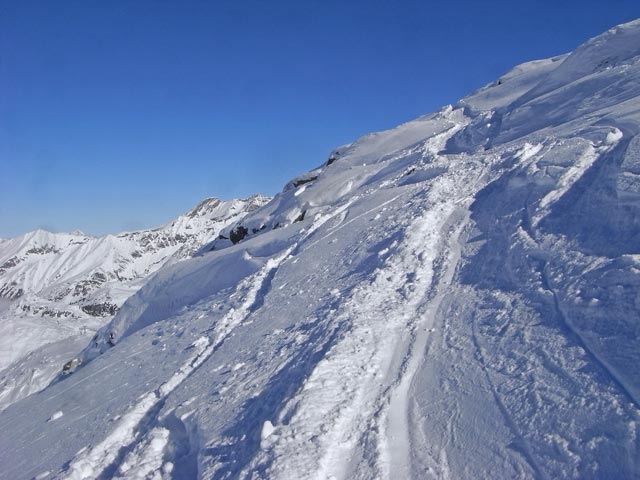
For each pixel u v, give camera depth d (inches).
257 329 458.6
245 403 297.0
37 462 398.0
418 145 1086.4
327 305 416.2
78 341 2341.3
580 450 172.2
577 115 660.7
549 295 278.8
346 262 534.9
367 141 1346.0
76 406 532.1
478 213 484.7
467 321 300.0
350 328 325.7
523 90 1215.6
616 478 155.7
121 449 359.3
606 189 346.6
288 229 896.3
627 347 209.2
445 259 415.8
